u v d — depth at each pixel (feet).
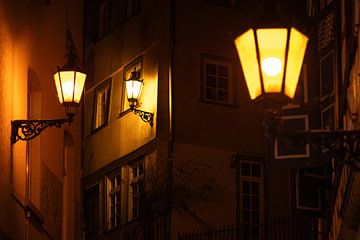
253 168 129.08
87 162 142.61
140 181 128.98
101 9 146.72
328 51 72.64
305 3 115.24
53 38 83.46
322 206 102.53
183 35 130.00
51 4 82.79
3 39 64.64
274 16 41.57
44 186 79.41
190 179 124.98
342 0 65.51
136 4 137.59
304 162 55.01
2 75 64.03
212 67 130.52
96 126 142.61
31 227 74.79
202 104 128.57
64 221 88.58
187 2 130.93
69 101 65.31
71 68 65.67
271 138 43.91
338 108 66.90
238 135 129.29
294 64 41.50
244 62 41.70
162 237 121.90
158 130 126.41
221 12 132.05
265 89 41.29
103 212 136.98
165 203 122.93
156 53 130.72
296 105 58.34
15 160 68.85
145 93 131.03
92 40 146.82
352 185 58.18
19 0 70.38
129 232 128.77
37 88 78.18
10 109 66.44
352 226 64.95
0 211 63.62
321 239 104.17
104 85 142.10
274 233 127.24
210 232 114.42
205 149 127.03
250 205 127.54
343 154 44.21
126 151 133.28
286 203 127.75
